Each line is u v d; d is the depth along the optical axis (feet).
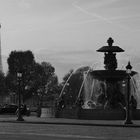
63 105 197.77
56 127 134.82
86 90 212.43
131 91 212.02
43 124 152.25
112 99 187.42
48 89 539.29
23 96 497.05
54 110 195.00
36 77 498.28
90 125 146.20
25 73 488.85
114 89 187.21
